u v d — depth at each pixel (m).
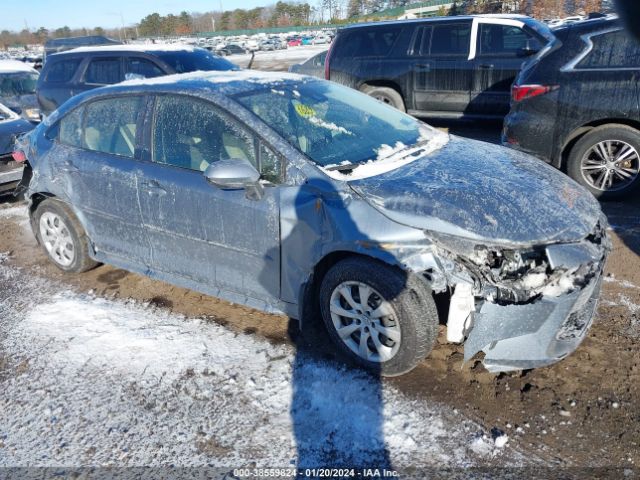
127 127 3.88
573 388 2.90
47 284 4.49
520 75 5.80
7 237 5.68
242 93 3.54
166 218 3.65
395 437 2.65
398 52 9.02
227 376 3.16
